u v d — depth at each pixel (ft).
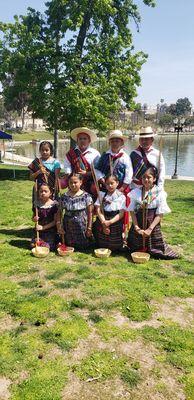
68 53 57.16
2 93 60.08
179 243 22.53
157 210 19.07
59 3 55.47
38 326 12.81
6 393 9.97
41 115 57.16
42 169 20.86
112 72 58.49
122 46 59.52
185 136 346.95
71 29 55.16
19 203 34.76
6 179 59.36
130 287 15.61
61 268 17.46
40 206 20.22
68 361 11.12
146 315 13.51
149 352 11.57
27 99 61.67
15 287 15.55
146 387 10.22
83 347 11.76
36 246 19.69
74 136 20.57
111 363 11.05
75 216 19.80
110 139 19.52
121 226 19.71
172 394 10.00
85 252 20.03
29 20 59.47
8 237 22.70
